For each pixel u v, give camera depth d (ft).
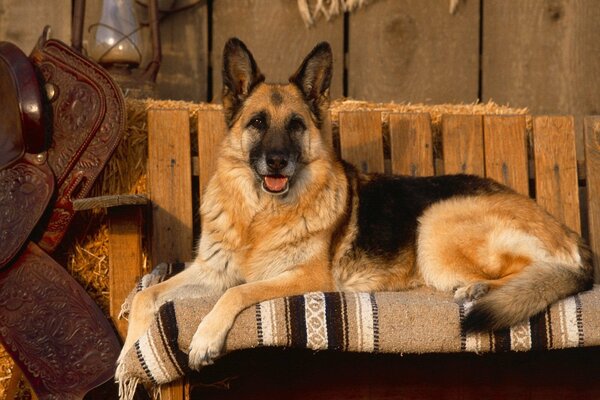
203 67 19.07
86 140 14.32
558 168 15.88
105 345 13.20
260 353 12.75
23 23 18.39
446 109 16.57
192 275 13.23
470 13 19.30
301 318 10.99
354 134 15.80
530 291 11.43
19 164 14.02
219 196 13.48
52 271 13.61
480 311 11.10
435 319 11.14
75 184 14.17
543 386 12.90
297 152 13.14
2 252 13.46
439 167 16.06
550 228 13.44
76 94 14.44
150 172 15.08
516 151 15.90
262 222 13.10
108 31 16.97
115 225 13.79
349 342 10.99
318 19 19.15
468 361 12.83
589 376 12.95
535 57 19.34
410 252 13.88
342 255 13.50
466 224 13.41
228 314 11.02
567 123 16.01
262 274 13.12
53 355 13.11
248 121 13.37
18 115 14.07
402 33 19.27
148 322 12.14
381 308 11.14
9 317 13.29
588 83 19.36
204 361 10.71
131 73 17.54
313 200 13.16
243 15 19.06
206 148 15.29
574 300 11.62
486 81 19.40
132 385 11.07
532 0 19.26
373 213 13.94
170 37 18.95
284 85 13.83
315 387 12.78
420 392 12.80
